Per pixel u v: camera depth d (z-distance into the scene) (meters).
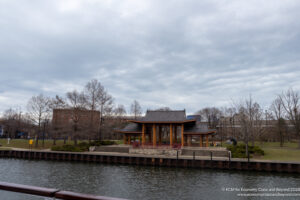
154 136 53.12
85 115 60.62
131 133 60.19
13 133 94.88
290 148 56.41
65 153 46.69
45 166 40.00
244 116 49.50
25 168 37.94
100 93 65.12
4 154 50.44
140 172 34.97
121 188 26.14
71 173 33.97
